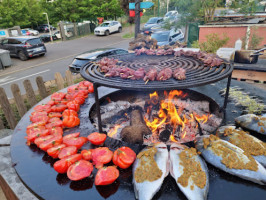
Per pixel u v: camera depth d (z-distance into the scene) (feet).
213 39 21.85
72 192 5.24
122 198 5.03
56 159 6.47
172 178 5.49
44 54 49.90
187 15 30.35
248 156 5.63
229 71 6.91
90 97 11.05
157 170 5.23
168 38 31.53
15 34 65.51
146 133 8.62
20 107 14.97
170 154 5.80
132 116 9.53
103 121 9.70
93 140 6.80
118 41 60.70
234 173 5.41
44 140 6.78
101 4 83.76
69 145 6.63
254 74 15.57
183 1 29.55
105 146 6.91
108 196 5.09
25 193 6.41
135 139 7.82
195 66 7.99
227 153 5.71
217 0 29.73
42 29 110.52
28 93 15.25
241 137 6.48
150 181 5.02
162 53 10.37
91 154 6.15
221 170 5.67
